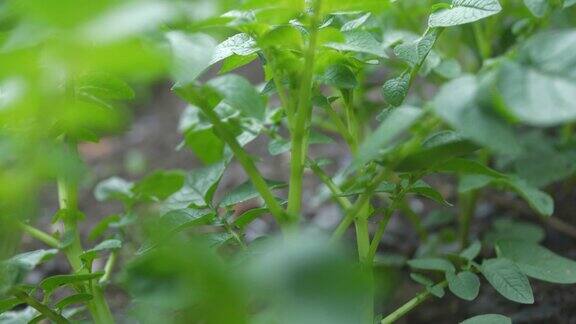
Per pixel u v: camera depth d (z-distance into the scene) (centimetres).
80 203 154
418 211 129
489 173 69
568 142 112
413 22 105
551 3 88
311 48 63
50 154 60
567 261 80
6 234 70
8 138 62
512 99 53
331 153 158
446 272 77
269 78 74
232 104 66
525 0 75
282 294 51
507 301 103
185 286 56
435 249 110
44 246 127
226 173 157
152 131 190
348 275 52
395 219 126
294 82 68
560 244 113
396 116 56
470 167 69
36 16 52
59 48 53
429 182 137
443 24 70
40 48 56
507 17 116
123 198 92
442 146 64
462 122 53
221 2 63
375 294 73
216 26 64
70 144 73
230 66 71
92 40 53
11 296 76
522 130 133
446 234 113
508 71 54
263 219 134
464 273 77
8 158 60
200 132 86
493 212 122
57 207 147
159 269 57
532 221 118
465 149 64
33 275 118
